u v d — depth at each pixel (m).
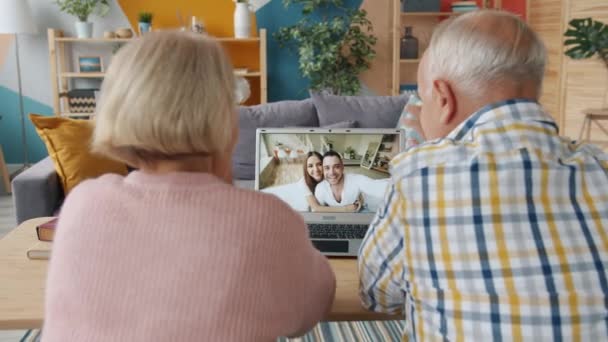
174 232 0.69
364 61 5.43
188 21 5.50
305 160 1.54
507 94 0.83
